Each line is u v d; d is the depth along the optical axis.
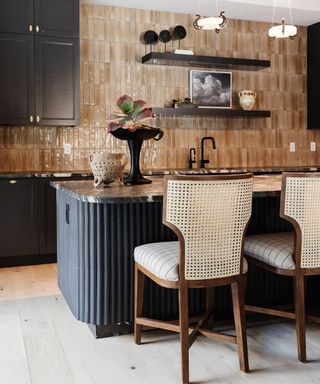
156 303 2.85
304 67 6.35
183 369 2.24
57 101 4.87
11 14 4.63
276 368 2.40
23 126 5.11
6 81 4.67
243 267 2.38
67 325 3.00
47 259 4.82
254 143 6.15
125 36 5.50
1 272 4.44
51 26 4.79
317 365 2.44
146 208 2.75
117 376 2.32
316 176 2.40
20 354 2.57
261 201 3.06
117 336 2.82
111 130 3.00
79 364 2.45
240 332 2.36
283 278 3.18
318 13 5.75
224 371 2.37
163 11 5.62
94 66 5.39
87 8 5.33
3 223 4.59
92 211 2.67
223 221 2.25
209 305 2.85
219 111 5.59
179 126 5.76
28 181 4.65
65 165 5.32
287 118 6.30
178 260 2.29
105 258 2.69
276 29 3.86
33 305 3.41
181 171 5.22
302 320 2.47
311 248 2.46
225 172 5.36
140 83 5.59
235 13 5.71
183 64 5.63
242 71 6.04
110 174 2.91
